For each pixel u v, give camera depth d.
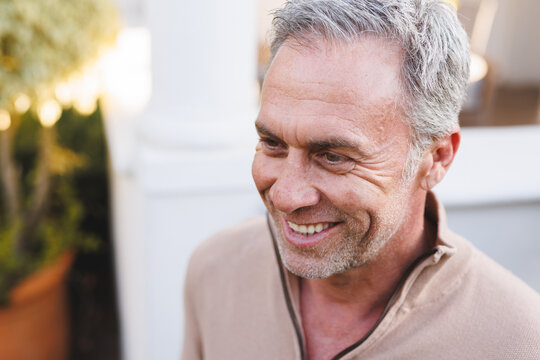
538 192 2.08
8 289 2.46
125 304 2.77
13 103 2.41
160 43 1.91
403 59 0.78
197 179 1.91
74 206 2.83
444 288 0.92
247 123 2.02
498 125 3.02
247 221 1.29
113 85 2.98
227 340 1.14
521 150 2.33
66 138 3.12
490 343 0.88
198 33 1.87
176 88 1.92
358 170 0.79
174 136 1.91
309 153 0.80
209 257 1.24
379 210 0.82
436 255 0.87
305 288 1.07
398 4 0.78
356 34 0.76
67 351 2.93
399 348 0.92
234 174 1.94
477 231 2.14
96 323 3.33
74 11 2.23
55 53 2.22
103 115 3.15
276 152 0.85
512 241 2.18
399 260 0.95
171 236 1.96
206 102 1.93
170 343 2.09
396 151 0.81
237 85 1.97
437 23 0.81
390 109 0.78
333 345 1.02
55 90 2.52
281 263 1.02
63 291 2.78
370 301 0.98
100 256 3.48
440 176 0.90
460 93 0.87
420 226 0.95
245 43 1.96
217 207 1.98
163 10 1.87
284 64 0.79
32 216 2.71
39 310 2.60
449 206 2.07
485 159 2.24
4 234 2.61
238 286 1.16
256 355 1.08
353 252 0.86
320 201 0.82
